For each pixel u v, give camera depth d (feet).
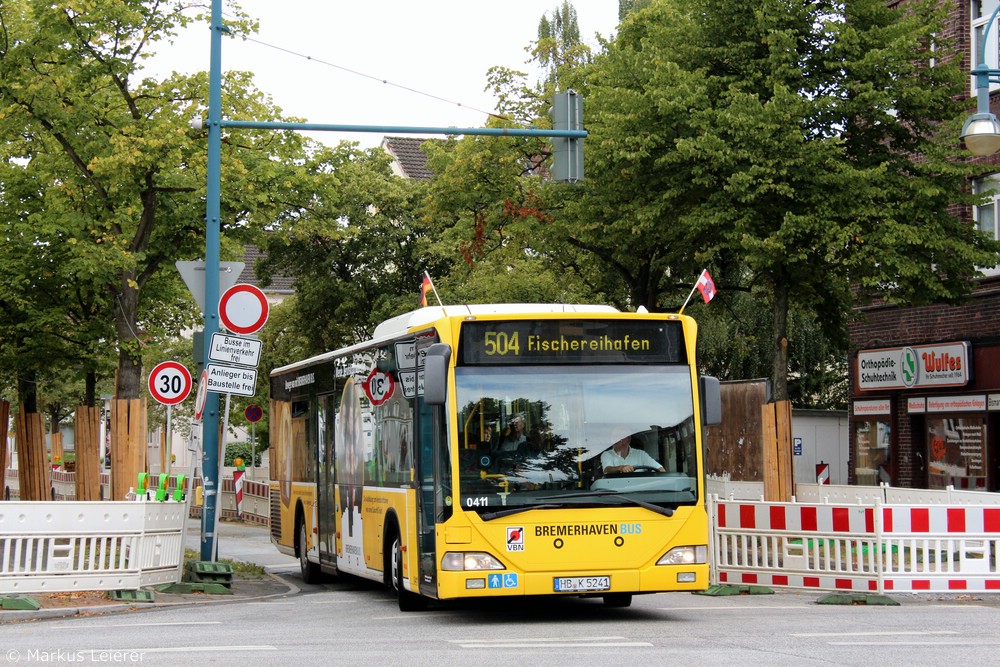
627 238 83.05
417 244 144.77
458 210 95.04
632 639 34.91
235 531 120.78
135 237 82.17
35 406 108.37
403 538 45.57
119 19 77.20
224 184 82.02
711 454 104.37
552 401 40.60
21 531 47.75
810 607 46.83
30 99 77.20
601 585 39.68
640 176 76.07
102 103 80.94
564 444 40.32
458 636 36.29
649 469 40.68
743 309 136.46
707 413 41.55
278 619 43.09
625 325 41.57
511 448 40.04
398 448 47.01
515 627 39.32
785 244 71.05
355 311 146.30
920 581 51.13
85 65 78.48
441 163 101.09
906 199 72.69
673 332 41.96
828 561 52.60
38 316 93.40
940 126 75.77
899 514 51.24
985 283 89.04
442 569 39.42
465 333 40.70
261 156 84.43
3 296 92.68
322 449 61.00
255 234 88.63
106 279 80.18
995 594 51.93
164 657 30.89
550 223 88.74
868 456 101.91
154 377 69.62
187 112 79.92
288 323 152.87
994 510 52.31
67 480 172.24
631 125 75.46
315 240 144.87
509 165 91.04
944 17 76.38
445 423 40.16
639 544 40.04
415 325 46.37
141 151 76.28
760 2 75.92
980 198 74.69
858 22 75.77
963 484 91.40
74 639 35.86
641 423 40.98
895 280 73.10
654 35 81.61
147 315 105.19
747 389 98.84
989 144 54.95
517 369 40.68
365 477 52.49
